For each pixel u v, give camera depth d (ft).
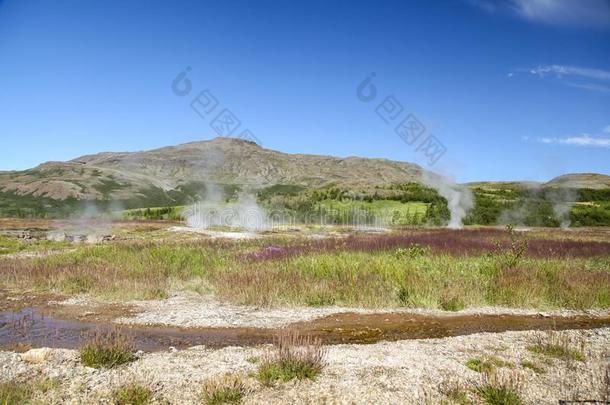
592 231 179.11
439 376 28.40
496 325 42.96
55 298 50.34
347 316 44.86
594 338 37.17
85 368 28.48
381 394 25.71
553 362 31.17
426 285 51.78
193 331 39.34
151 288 52.54
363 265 60.39
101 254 77.92
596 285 53.93
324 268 58.80
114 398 24.59
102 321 41.70
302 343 32.58
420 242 99.14
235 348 34.01
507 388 25.96
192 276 61.00
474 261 68.08
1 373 27.12
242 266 64.34
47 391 25.17
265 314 44.91
